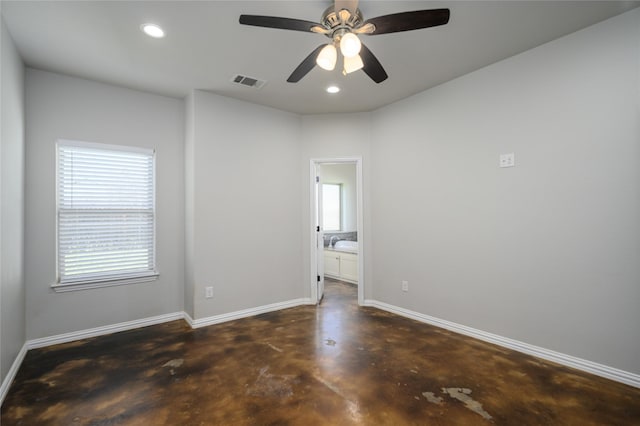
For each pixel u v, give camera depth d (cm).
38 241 305
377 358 276
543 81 272
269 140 414
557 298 264
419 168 372
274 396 220
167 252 377
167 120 378
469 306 324
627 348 231
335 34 207
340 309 418
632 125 228
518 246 288
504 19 236
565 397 216
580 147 252
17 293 265
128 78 329
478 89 317
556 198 265
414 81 342
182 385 234
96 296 334
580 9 225
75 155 328
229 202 381
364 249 432
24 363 269
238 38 258
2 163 223
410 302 383
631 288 229
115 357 280
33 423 193
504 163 297
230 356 281
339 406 208
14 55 258
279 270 421
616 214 235
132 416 199
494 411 202
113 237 346
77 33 248
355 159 434
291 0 212
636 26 226
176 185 384
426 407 206
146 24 238
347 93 372
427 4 219
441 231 350
